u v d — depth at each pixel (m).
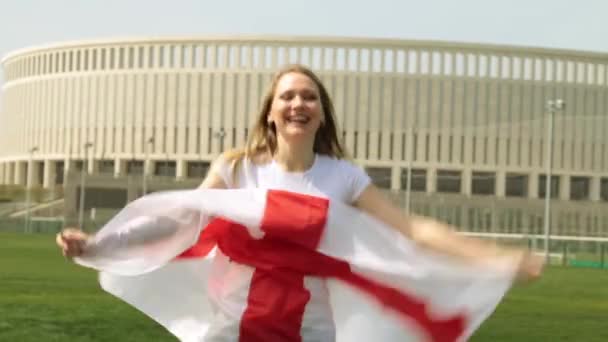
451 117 132.88
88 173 122.44
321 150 7.47
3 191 134.12
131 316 21.09
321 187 7.25
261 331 6.95
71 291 27.45
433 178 132.38
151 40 138.38
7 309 21.95
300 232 7.04
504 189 132.50
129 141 139.38
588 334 21.05
